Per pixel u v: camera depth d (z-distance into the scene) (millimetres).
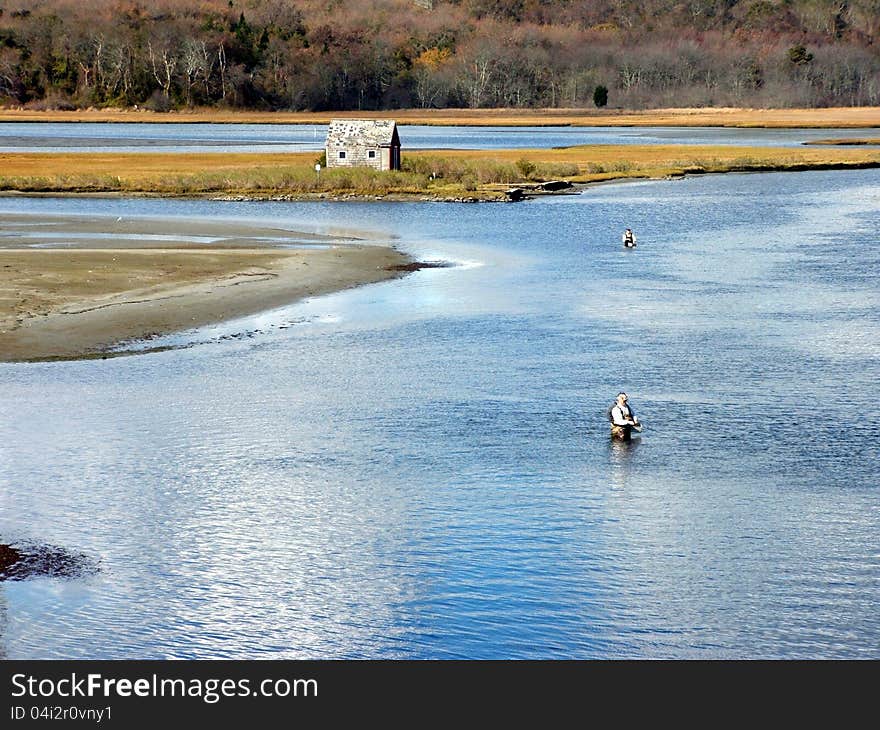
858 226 198375
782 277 142750
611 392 88062
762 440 76375
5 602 52438
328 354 99625
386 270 145125
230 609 52250
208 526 61344
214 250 156625
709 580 54750
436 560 57188
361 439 76375
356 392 87625
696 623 51031
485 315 116938
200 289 126688
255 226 191000
